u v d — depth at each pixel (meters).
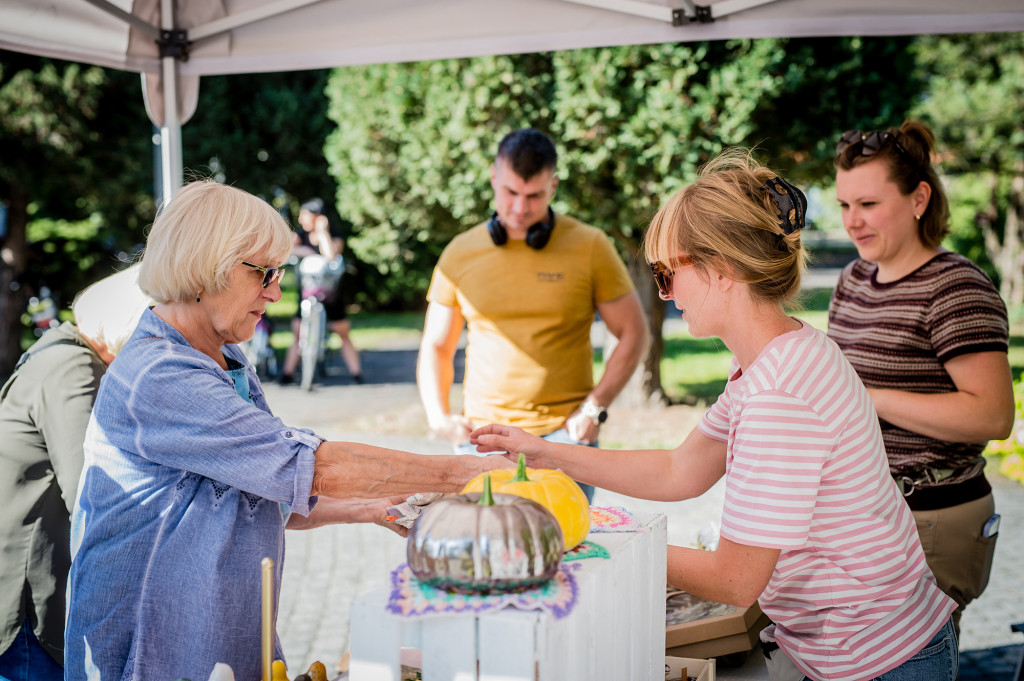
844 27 3.17
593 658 1.45
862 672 1.69
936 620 1.75
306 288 10.73
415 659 1.68
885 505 1.71
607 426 8.51
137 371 1.80
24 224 12.61
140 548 1.83
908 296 2.60
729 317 1.71
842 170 2.69
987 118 12.70
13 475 2.35
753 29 3.23
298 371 12.31
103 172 11.83
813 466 1.59
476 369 3.66
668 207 1.74
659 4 3.25
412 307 19.84
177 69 3.57
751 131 7.08
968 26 3.12
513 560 1.30
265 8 3.47
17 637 2.40
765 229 1.65
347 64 3.54
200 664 1.81
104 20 3.35
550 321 3.53
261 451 1.77
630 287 3.70
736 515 1.61
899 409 2.48
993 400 2.39
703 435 2.03
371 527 6.18
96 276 13.50
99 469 1.86
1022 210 16.97
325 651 4.22
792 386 1.60
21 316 12.62
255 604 1.87
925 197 2.60
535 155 3.39
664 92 7.11
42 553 2.38
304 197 16.05
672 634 2.26
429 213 9.27
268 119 15.29
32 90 11.02
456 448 3.61
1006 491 6.73
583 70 7.28
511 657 1.25
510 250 3.58
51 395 2.34
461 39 3.46
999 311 2.50
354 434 8.38
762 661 2.38
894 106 7.09
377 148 9.27
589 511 1.68
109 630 1.83
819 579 1.70
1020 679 2.70
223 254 1.82
